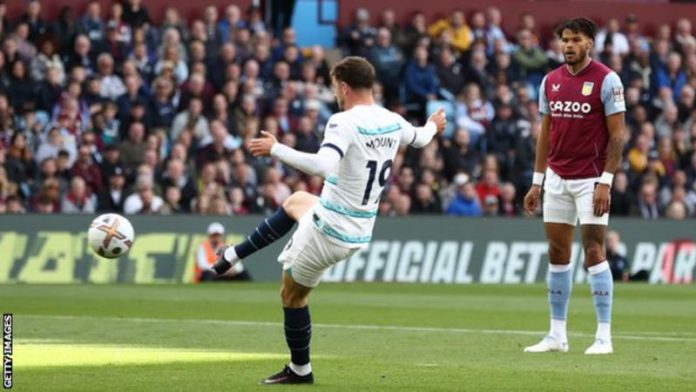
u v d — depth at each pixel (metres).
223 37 71.62
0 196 63.28
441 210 69.38
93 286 59.16
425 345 33.72
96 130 66.19
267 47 71.81
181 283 62.16
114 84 67.88
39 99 66.94
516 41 80.31
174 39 70.12
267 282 63.31
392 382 25.27
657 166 74.75
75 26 69.31
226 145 67.19
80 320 40.22
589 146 31.75
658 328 40.31
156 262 62.19
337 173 24.58
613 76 31.42
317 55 73.62
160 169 66.00
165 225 62.38
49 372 26.36
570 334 37.75
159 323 39.53
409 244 65.62
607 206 31.72
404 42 76.25
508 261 66.81
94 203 64.31
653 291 61.62
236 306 47.62
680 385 25.09
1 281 60.16
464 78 75.69
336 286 62.06
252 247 25.16
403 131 25.58
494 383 25.23
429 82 74.81
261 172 67.12
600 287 31.92
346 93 24.91
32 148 65.31
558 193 32.12
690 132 77.56
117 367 27.34
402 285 63.56
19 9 71.38
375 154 24.64
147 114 67.69
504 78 75.50
